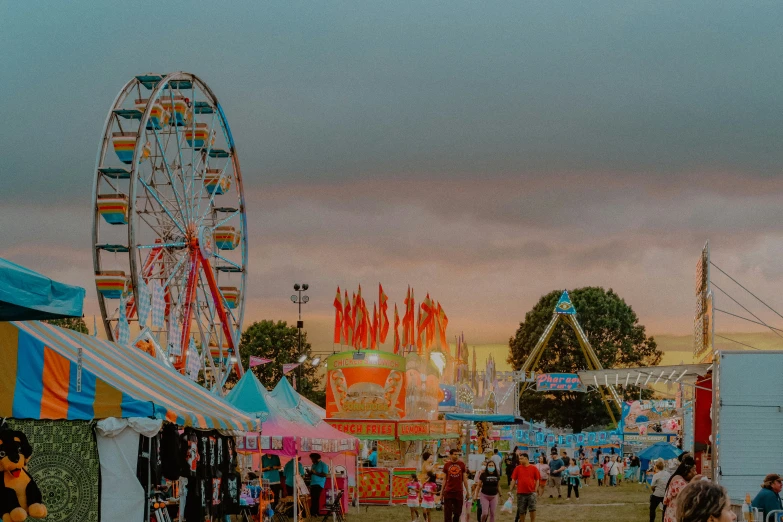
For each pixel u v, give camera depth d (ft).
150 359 60.85
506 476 150.82
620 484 159.84
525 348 291.38
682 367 77.36
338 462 92.94
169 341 98.84
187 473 51.26
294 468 73.92
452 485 67.36
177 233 106.22
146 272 101.19
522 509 71.82
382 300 114.42
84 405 43.55
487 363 192.85
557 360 285.64
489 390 190.70
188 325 104.42
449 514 67.21
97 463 43.91
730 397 57.41
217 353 114.83
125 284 93.91
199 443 55.42
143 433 44.04
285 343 296.30
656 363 294.46
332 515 81.30
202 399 57.52
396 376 110.52
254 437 69.41
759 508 46.93
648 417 182.91
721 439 57.26
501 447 192.13
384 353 110.11
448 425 119.85
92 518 43.57
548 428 268.82
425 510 74.74
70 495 43.45
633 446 185.78
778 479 47.19
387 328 115.03
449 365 147.64
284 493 80.53
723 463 57.11
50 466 43.37
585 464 162.61
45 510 31.19
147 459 44.96
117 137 95.35
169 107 106.11
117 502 43.83
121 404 44.01
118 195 93.09
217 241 117.91
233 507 62.28
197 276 107.34
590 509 98.48
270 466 80.33
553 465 120.88
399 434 106.01
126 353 58.49
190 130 113.60
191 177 110.22
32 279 27.71
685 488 19.54
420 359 114.11
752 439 57.06
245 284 123.34
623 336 290.35
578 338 273.75
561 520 84.17
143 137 96.22
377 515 89.30
